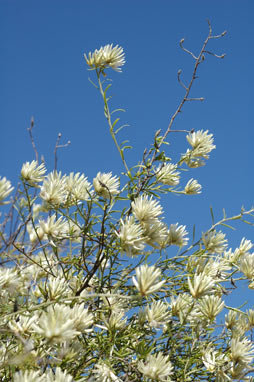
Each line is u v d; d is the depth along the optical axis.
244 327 0.93
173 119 0.94
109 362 0.84
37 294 0.96
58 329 0.73
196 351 0.90
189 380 0.89
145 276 0.78
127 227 0.85
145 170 0.92
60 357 0.81
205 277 0.84
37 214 1.05
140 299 0.90
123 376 0.85
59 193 0.90
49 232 0.90
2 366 0.76
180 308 0.89
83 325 0.80
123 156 0.92
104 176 0.94
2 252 0.91
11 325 0.80
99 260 0.93
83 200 0.93
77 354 0.84
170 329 0.89
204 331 0.93
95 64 0.95
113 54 0.96
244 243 0.98
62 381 0.76
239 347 0.88
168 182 0.95
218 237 0.95
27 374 0.77
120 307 0.90
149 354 0.83
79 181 0.94
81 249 0.93
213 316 0.86
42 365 0.83
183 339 0.90
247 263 0.93
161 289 0.92
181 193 0.95
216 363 0.89
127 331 0.89
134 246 0.84
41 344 0.82
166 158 0.93
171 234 0.93
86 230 0.92
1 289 0.82
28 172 0.89
